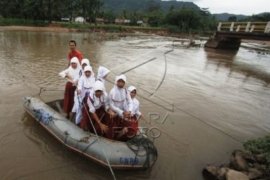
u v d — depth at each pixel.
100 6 68.06
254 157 5.43
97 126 5.22
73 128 5.35
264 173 4.98
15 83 9.65
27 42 23.34
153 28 67.06
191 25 74.38
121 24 73.00
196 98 9.88
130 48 24.66
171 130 6.91
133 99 5.44
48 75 11.16
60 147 5.46
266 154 5.30
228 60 21.27
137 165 4.73
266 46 43.22
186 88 11.16
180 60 19.14
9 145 5.47
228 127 7.52
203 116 8.12
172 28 68.81
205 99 9.88
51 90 9.02
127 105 5.32
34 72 11.57
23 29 41.09
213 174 4.95
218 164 5.53
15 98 8.02
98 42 28.47
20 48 19.09
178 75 13.60
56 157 5.15
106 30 53.22
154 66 15.55
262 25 22.94
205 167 5.17
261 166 5.15
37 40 25.75
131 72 13.23
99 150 4.76
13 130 6.05
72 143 5.10
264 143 5.64
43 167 4.86
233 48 30.44
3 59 14.32
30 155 5.18
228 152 6.09
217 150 6.13
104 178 4.69
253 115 8.71
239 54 26.70
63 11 56.94
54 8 51.00
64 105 6.27
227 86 12.31
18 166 4.85
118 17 80.25
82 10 63.88
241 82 13.48
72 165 4.95
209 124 7.57
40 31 40.66
